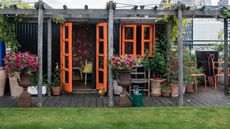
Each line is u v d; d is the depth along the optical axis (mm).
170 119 4758
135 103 5836
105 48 7129
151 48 7547
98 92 7207
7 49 7496
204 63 8578
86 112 5230
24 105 5691
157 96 6977
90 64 8289
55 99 6598
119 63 5699
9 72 5844
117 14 5934
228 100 6422
